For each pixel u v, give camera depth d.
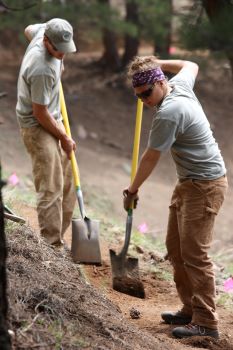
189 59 12.86
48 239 10.38
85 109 32.28
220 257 15.48
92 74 35.38
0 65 35.78
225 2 11.66
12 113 29.64
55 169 10.33
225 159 30.39
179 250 9.44
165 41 29.09
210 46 9.67
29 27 10.80
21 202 13.89
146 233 16.44
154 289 11.33
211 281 9.02
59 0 28.22
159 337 8.80
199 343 8.88
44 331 7.11
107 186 24.02
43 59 9.83
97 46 38.75
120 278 10.41
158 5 29.08
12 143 25.75
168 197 24.59
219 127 33.12
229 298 11.25
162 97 8.78
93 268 11.20
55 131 10.20
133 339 8.00
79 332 7.52
